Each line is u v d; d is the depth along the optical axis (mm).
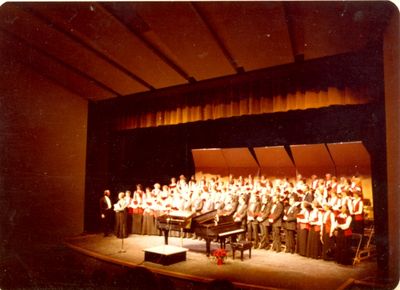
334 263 8312
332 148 11617
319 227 8727
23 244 10938
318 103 9438
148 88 11828
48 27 8836
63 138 12133
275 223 9617
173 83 11289
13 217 10883
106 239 11617
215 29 8312
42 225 11461
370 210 10359
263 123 13336
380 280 6957
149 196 12516
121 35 8805
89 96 12531
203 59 9500
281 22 7449
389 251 6617
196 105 11766
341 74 9102
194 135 14656
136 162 14828
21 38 9625
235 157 13602
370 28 7168
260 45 8453
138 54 9664
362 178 11328
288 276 7270
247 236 10289
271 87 10312
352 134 11648
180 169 14914
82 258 9492
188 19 7816
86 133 12773
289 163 12727
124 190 14258
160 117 12523
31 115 11367
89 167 12977
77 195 12445
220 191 11766
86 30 8727
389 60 6301
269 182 11664
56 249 10531
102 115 13539
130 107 13281
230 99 11055
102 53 9945
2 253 10055
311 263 8312
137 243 10922
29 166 11289
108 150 13633
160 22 8008
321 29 7531
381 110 9305
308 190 10102
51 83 11820
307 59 9062
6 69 10820
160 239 11625
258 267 7980
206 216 8914
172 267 8008
